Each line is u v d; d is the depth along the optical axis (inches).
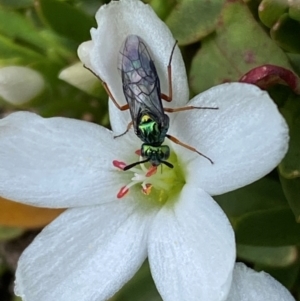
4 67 3.3
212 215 2.8
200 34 3.2
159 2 3.4
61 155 2.9
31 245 2.9
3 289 4.0
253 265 3.3
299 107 3.0
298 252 3.1
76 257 2.9
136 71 2.8
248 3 3.2
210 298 2.7
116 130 2.9
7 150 2.9
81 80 3.3
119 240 2.9
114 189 3.0
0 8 3.6
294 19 3.0
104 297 2.9
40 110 3.5
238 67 3.2
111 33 2.8
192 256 2.8
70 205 3.0
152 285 3.4
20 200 2.9
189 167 2.9
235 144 2.7
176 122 2.8
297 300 3.3
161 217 2.9
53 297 2.9
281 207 3.1
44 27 3.6
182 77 2.8
